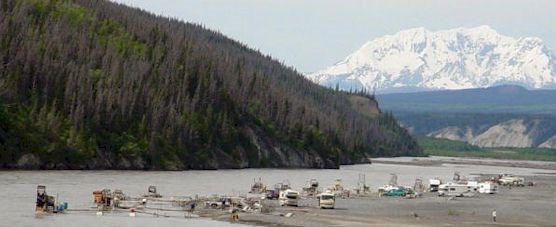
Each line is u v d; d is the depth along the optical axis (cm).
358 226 18912
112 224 18262
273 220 19638
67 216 19312
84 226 17762
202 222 19112
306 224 18988
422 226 19438
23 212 19488
